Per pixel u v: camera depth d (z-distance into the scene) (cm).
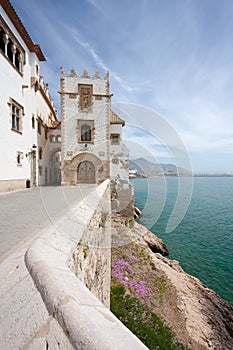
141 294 889
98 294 488
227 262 1464
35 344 110
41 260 184
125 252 1216
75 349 96
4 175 1255
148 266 1160
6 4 1250
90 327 104
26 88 1636
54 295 131
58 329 109
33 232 317
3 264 206
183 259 1514
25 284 158
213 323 861
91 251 404
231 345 764
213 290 1204
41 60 1991
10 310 141
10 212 501
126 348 90
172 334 713
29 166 1634
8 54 1400
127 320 707
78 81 1808
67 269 186
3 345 120
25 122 1595
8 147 1310
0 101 1225
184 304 931
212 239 1669
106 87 1861
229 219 1933
